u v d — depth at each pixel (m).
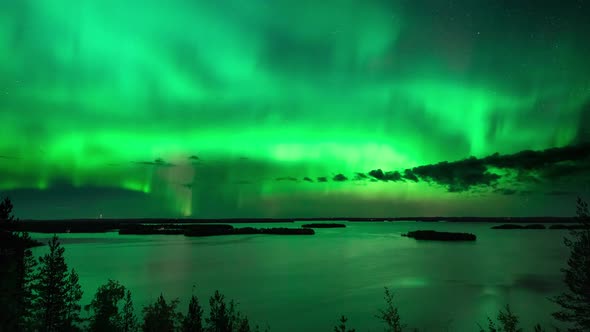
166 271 74.38
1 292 21.55
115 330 25.25
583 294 21.53
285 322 39.53
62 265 26.33
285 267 80.25
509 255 102.56
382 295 52.06
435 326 37.81
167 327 22.88
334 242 153.38
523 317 40.09
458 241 158.12
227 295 52.50
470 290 55.09
